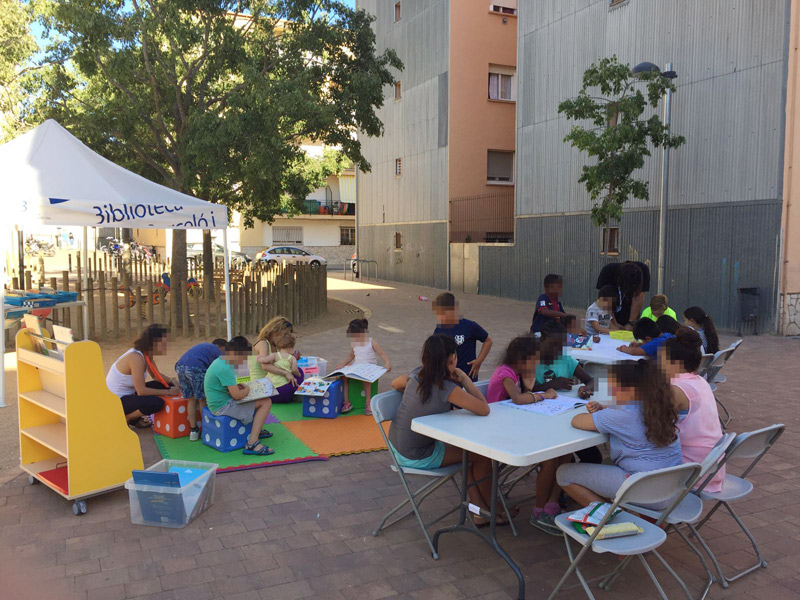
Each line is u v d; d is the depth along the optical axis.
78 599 3.23
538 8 17.48
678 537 4.07
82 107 13.68
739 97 12.21
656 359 3.81
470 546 3.91
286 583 3.43
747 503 4.56
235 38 12.15
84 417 4.23
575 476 3.53
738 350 10.60
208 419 5.57
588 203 16.06
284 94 11.65
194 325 11.48
